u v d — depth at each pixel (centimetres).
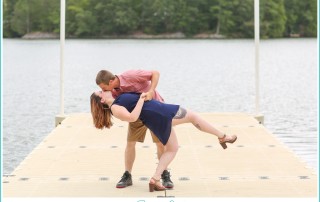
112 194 627
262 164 760
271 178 690
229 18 8419
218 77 3020
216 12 8450
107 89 639
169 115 630
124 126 1055
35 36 8756
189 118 642
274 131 1273
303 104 1833
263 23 8325
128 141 656
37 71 3506
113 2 8525
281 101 1936
